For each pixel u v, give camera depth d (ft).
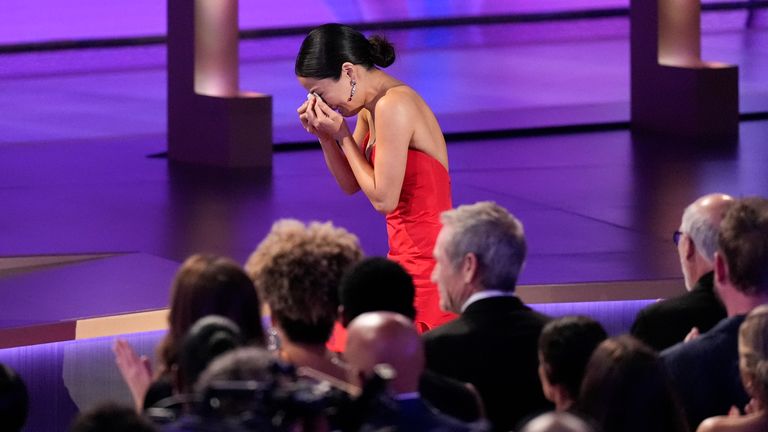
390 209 52.16
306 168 118.52
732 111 138.72
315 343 35.19
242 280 33.50
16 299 63.72
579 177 111.96
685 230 43.57
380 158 51.78
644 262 76.59
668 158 122.42
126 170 116.67
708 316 43.24
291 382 24.18
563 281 69.72
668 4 141.49
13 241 85.30
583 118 145.69
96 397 60.29
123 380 60.80
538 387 37.99
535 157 123.75
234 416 23.34
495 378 37.81
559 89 162.50
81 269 71.56
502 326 38.27
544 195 103.40
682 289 70.23
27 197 102.42
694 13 141.90
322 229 36.99
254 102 119.34
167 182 110.63
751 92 161.27
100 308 62.18
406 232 53.36
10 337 57.67
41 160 120.88
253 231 89.92
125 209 97.76
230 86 122.42
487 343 37.99
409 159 52.60
